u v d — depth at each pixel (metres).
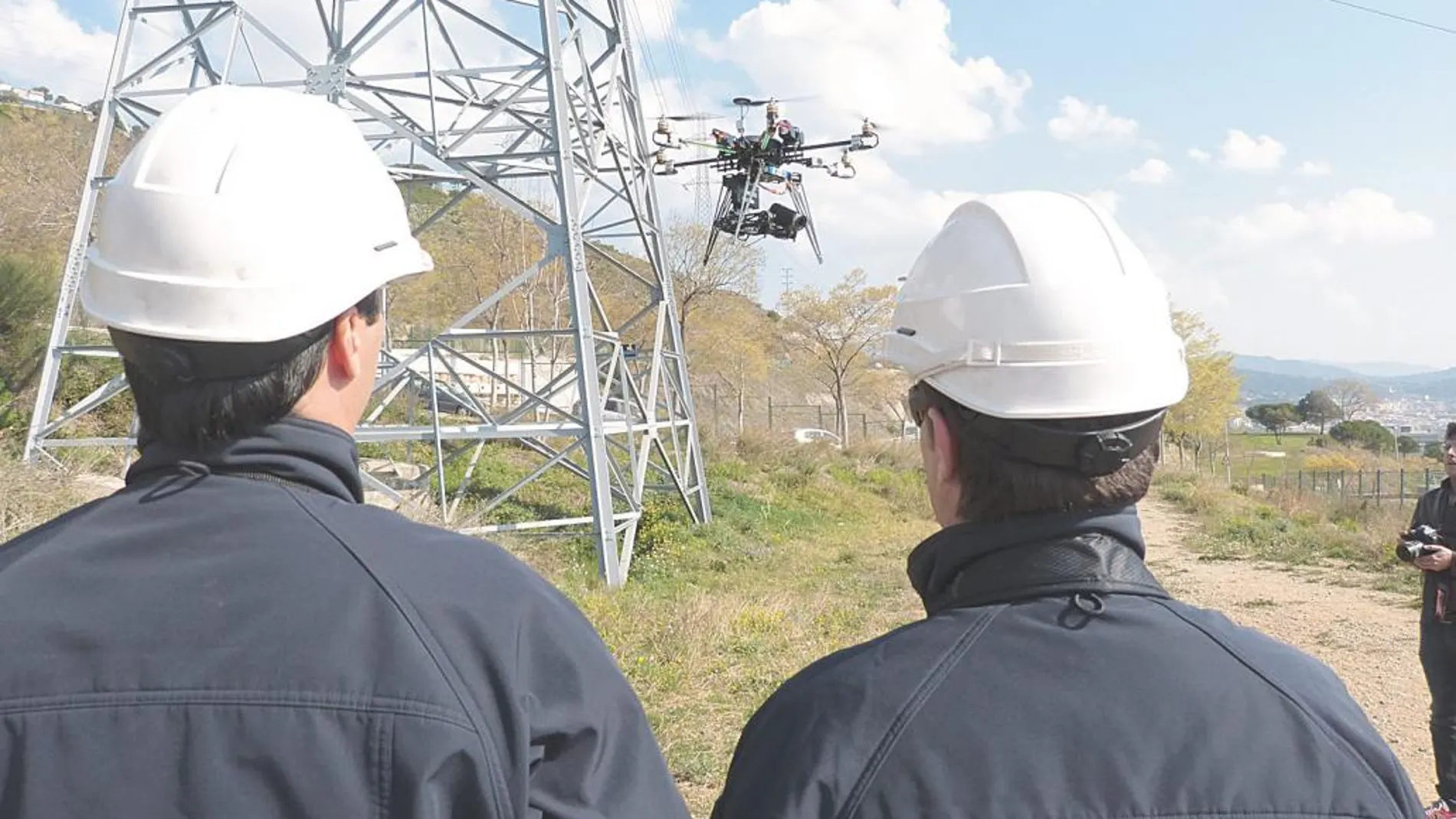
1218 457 46.25
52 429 11.02
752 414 45.22
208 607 1.13
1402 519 20.06
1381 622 10.24
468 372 28.33
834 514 19.41
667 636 7.89
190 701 1.08
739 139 18.92
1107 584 1.20
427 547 1.26
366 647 1.13
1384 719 6.91
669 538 14.06
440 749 1.09
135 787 1.05
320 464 1.30
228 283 1.26
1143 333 1.30
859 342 41.56
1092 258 1.33
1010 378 1.27
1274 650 1.22
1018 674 1.14
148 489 1.25
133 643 1.11
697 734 5.91
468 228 38.59
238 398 1.25
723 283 39.53
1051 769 1.07
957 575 1.29
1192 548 16.48
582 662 1.26
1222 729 1.10
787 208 19.23
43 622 1.12
